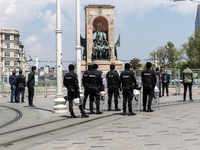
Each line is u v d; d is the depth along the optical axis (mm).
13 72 16688
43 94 22328
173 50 71250
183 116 8492
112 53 41125
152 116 8789
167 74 19109
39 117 9289
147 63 10219
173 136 5707
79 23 14375
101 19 41719
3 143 5512
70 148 4926
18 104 14914
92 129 6719
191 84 14359
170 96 19109
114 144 5145
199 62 61281
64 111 10266
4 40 73375
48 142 5441
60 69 10508
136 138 5609
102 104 10867
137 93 9594
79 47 14305
